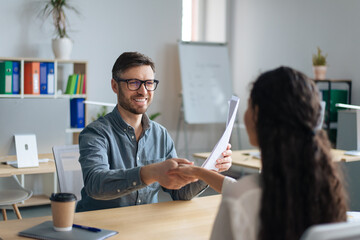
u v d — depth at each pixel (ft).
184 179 5.27
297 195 3.25
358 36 16.85
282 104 3.30
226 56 20.81
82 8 17.47
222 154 6.09
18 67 14.98
